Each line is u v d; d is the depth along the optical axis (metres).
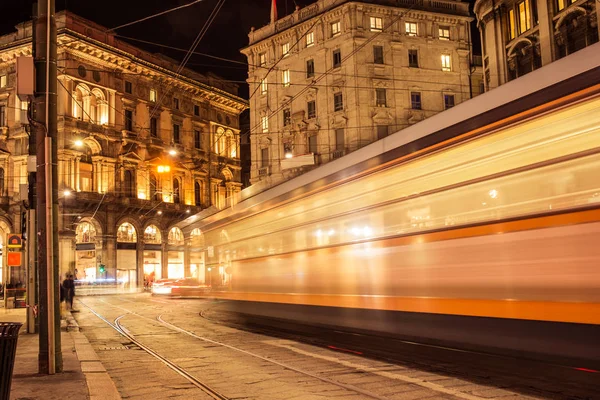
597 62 5.77
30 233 15.38
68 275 24.73
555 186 6.10
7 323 5.55
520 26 29.86
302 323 11.05
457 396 6.76
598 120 5.71
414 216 8.16
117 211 49.34
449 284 7.44
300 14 44.84
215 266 16.33
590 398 6.25
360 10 41.47
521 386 7.05
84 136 46.50
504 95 6.82
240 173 62.44
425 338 7.84
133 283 50.72
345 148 41.47
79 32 45.81
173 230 54.22
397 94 41.78
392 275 8.57
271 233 12.69
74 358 10.35
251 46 47.69
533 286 6.27
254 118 47.78
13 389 7.56
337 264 10.02
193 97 56.78
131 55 49.31
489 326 6.79
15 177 47.94
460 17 43.59
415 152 8.23
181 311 22.94
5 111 48.59
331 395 7.15
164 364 10.03
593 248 5.66
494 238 6.79
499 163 6.80
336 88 42.25
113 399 6.98
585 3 25.45
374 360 9.58
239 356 10.63
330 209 10.37
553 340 6.02
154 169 52.34
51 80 8.91
